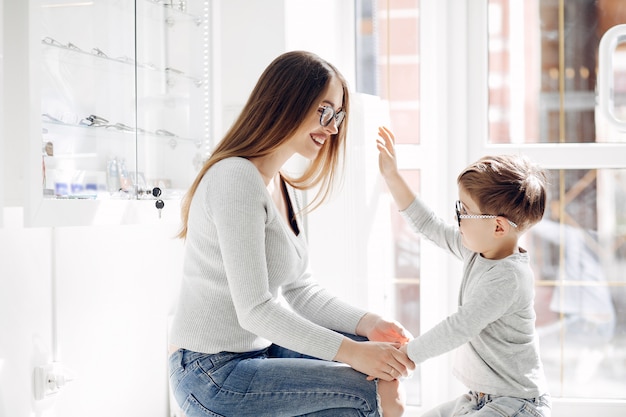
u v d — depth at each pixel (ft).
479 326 5.66
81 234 6.37
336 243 7.79
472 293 5.84
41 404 5.86
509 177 5.93
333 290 7.80
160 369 7.53
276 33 7.79
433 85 8.85
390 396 5.20
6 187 4.90
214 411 5.14
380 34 9.08
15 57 4.75
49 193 4.84
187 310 5.40
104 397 6.66
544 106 8.69
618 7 8.49
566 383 8.77
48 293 5.97
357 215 7.73
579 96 8.61
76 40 5.14
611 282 8.65
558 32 8.63
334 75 5.57
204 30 6.68
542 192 6.06
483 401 5.93
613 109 8.45
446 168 8.70
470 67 8.70
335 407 5.13
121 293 6.91
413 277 9.06
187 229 5.71
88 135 5.25
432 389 8.86
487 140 8.78
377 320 5.88
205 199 5.23
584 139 8.62
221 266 5.24
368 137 7.81
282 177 6.08
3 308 5.44
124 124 5.65
